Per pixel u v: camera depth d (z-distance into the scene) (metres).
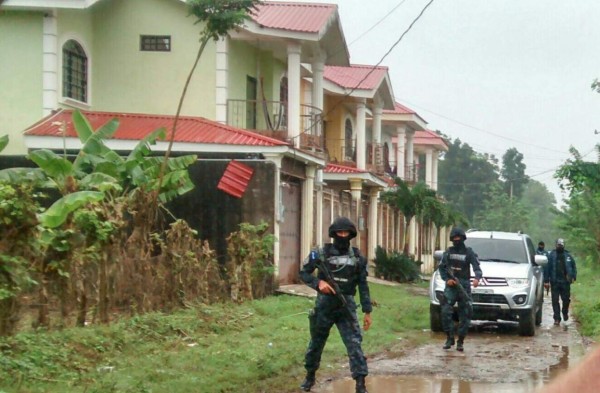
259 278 19.09
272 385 9.98
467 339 15.40
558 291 18.72
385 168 42.53
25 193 10.98
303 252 24.20
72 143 20.52
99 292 12.90
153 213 15.32
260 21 23.98
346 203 32.47
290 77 23.64
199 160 20.64
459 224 47.22
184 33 23.77
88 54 23.75
